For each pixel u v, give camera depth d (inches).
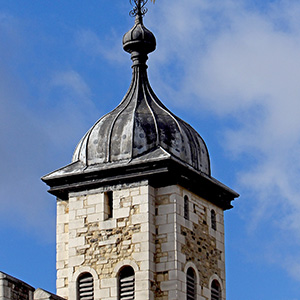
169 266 2038.6
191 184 2098.9
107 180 2084.2
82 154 2126.0
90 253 2075.5
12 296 1806.1
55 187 2116.1
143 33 2207.2
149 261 2033.7
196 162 2129.7
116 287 2043.6
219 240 2156.7
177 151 2105.1
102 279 2055.9
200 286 2082.9
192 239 2085.4
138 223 2054.6
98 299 2050.9
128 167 2071.9
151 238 2048.5
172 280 2031.3
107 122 2130.9
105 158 2100.1
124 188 2076.8
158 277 2039.9
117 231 2066.9
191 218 2092.8
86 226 2089.1
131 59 2217.0
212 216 2156.7
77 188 2106.3
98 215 2084.2
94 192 2096.5
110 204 2086.6
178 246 2047.2
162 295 2031.3
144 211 2054.6
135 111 2133.4
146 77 2203.5
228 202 2194.9
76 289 2069.4
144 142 2096.5
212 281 2118.6
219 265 2143.2
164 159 2050.9
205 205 2140.7
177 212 2060.8
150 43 2208.4
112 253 2060.8
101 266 2062.0
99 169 2084.2
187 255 2064.5
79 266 2076.8
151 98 2174.0
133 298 2031.3
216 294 2127.2
